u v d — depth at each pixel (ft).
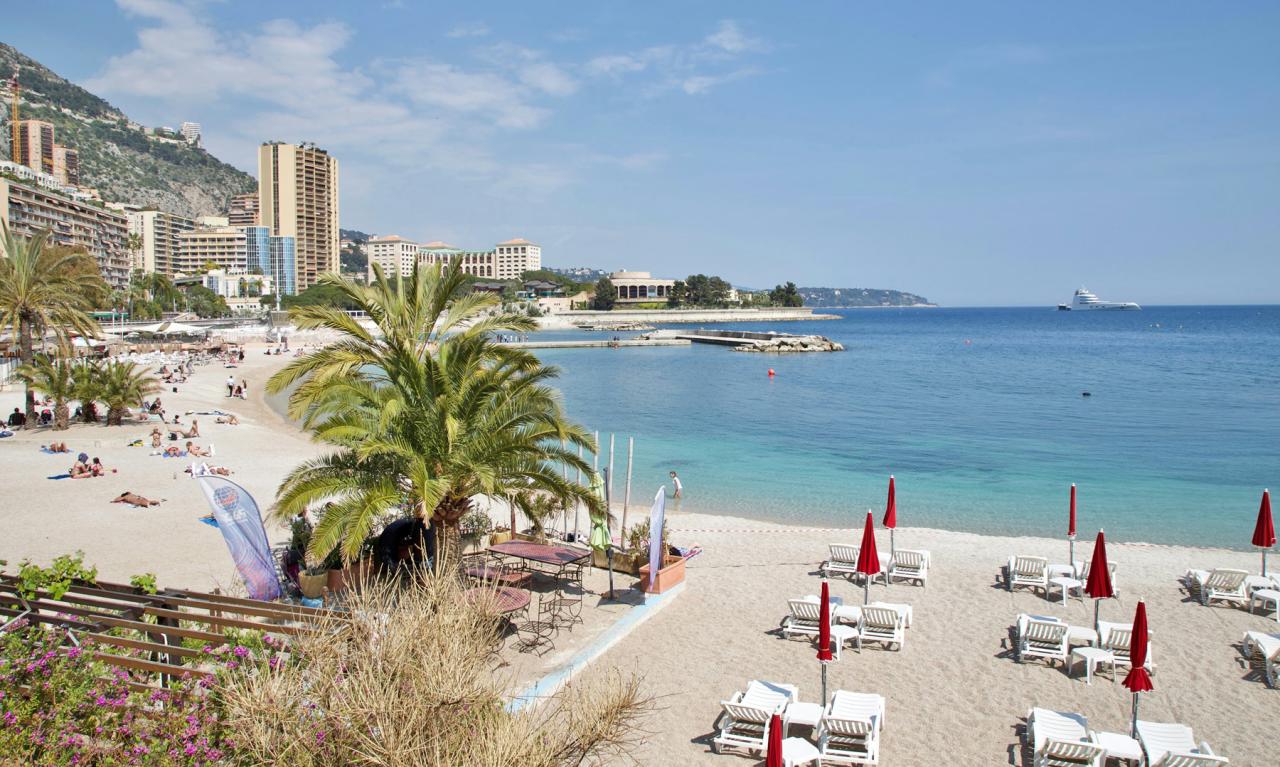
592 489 58.44
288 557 58.34
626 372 316.81
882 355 417.69
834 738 39.96
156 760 24.13
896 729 41.75
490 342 59.21
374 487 51.98
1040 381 269.23
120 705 25.99
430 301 57.11
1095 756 36.50
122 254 597.93
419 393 53.62
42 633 29.35
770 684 43.86
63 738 24.27
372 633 26.96
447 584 30.96
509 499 56.59
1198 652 51.47
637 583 63.05
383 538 57.31
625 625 54.44
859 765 38.37
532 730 25.39
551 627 52.80
